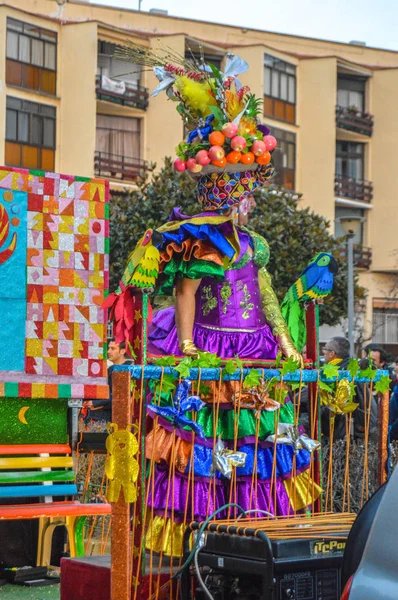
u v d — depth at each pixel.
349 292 19.72
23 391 6.38
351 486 7.86
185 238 4.96
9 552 6.57
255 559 4.02
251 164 5.23
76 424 6.70
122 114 30.58
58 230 6.57
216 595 4.29
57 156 29.36
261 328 5.38
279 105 33.59
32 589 6.23
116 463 4.31
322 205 34.41
